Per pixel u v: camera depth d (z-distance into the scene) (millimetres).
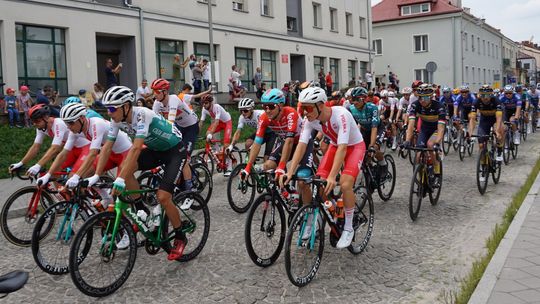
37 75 15367
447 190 7980
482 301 3408
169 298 3971
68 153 5555
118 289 4180
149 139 4559
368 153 6637
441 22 43000
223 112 8828
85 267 4207
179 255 4645
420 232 5633
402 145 6555
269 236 4609
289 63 27156
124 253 4320
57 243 4598
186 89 8922
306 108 4336
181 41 20391
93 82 16672
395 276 4297
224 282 4273
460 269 4383
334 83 32281
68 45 15984
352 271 4457
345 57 33094
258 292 4031
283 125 5641
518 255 4289
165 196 4512
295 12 28141
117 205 4199
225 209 7082
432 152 6668
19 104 12891
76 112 4988
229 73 22609
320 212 4355
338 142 4355
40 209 5770
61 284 4379
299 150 4465
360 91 6727
